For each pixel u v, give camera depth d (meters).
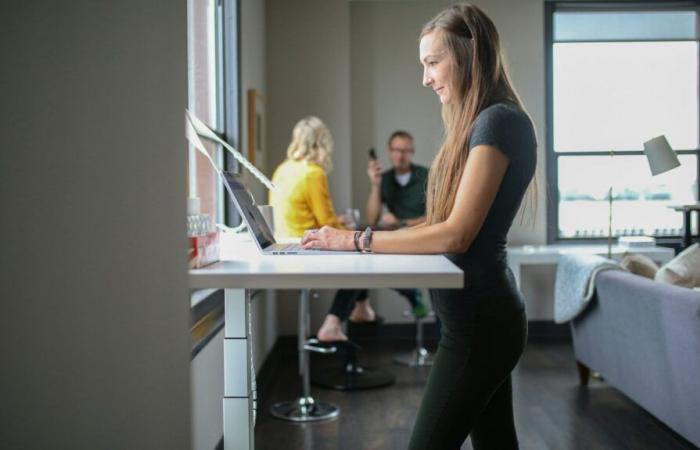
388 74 5.65
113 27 1.29
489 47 1.45
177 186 1.29
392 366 4.75
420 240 1.42
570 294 3.88
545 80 5.61
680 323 2.68
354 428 3.42
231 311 1.82
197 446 2.49
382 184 5.34
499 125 1.36
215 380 2.85
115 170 1.30
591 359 3.85
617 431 3.30
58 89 1.29
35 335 1.30
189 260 1.32
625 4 5.62
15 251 1.30
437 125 5.65
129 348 1.30
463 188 1.37
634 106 5.66
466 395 1.41
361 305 4.36
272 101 5.37
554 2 5.58
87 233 1.30
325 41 5.38
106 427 1.30
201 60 3.49
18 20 1.29
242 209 1.67
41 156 1.30
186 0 1.29
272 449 3.12
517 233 5.61
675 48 5.66
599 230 5.64
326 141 3.85
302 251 1.68
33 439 1.31
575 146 5.66
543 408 3.69
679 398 2.75
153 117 1.29
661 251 5.02
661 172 4.32
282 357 5.17
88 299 1.30
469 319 1.41
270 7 5.36
